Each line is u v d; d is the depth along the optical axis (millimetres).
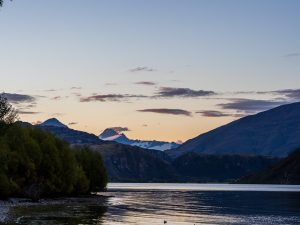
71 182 136125
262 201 157875
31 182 123438
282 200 165000
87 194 165375
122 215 88375
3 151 106125
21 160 121812
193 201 153125
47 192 131000
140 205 122812
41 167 129000
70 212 89688
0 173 109875
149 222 77250
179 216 91750
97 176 168750
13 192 119188
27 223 67500
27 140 126438
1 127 50938
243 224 78000
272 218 90812
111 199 147250
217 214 99500
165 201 149250
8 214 80688
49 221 71250
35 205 105125
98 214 87938
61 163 132750
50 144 132250
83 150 170125
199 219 86188
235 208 120188
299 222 82875
